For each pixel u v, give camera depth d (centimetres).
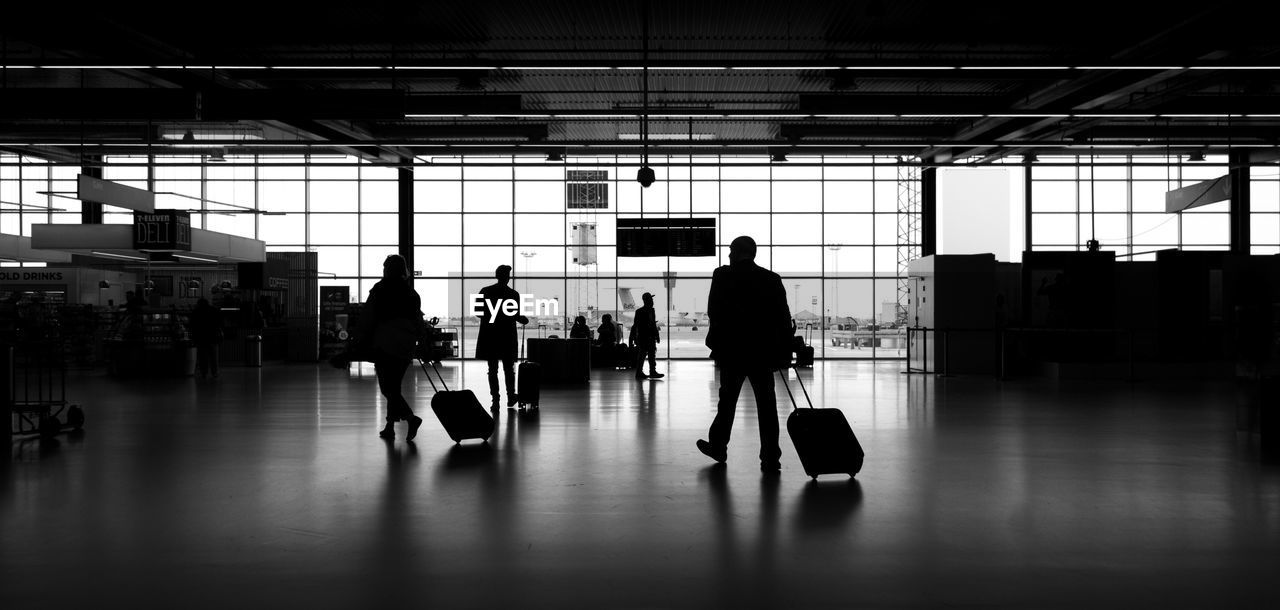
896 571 334
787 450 649
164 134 2061
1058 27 1221
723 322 567
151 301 2167
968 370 1641
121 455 630
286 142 1691
